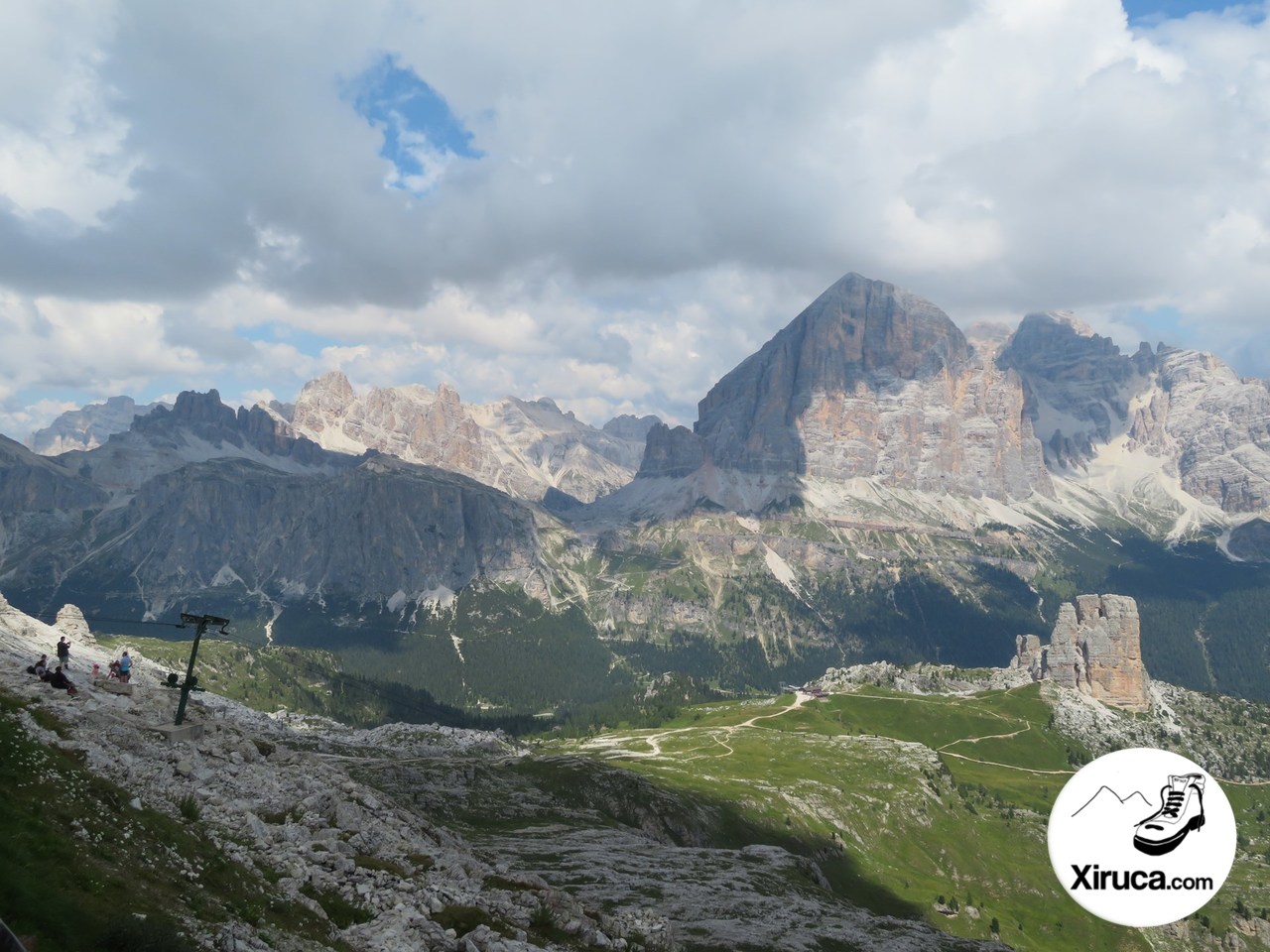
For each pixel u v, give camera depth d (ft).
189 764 179.42
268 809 184.03
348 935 144.15
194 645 216.33
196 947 115.03
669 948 224.12
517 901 202.18
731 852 564.30
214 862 143.84
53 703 179.63
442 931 157.79
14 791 129.90
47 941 101.76
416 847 208.54
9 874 109.29
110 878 120.37
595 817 597.93
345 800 209.26
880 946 394.11
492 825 528.22
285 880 151.74
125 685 225.15
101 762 157.58
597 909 230.89
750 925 369.50
